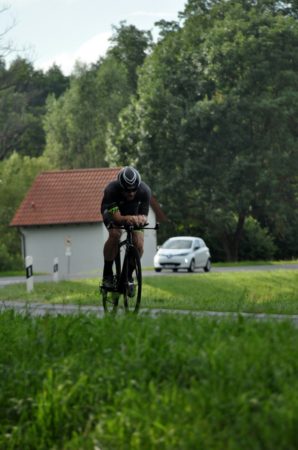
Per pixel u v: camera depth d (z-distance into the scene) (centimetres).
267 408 1497
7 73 15838
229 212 16750
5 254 14800
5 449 1723
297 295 6094
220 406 1545
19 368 1972
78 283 8244
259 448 1412
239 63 17250
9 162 19325
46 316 2527
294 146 16888
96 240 15950
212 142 17025
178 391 1662
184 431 1508
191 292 8194
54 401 1747
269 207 17088
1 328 2406
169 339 2009
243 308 3988
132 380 1742
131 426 1591
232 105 16800
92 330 2241
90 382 1814
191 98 17750
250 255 17750
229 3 19175
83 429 1703
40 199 16275
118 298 3150
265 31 17238
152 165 17462
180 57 18000
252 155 16538
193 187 16888
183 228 18000
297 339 2003
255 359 1758
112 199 3053
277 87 17462
